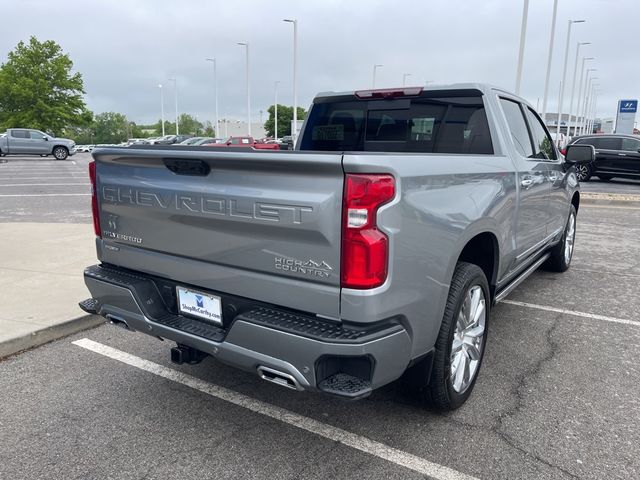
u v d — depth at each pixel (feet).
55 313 15.24
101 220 10.89
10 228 28.45
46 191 49.98
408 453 9.30
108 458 9.20
